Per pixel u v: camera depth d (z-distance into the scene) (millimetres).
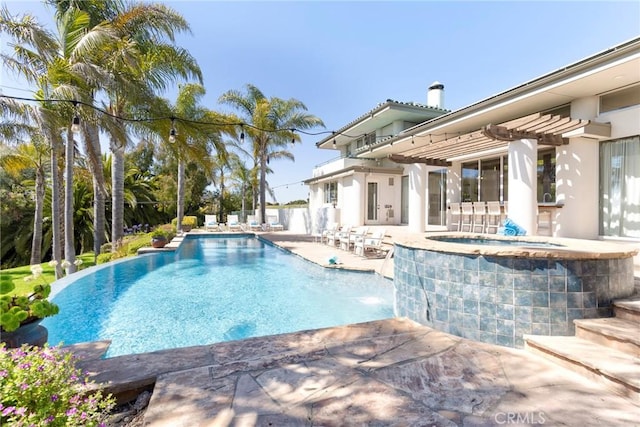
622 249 3639
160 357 2996
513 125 7121
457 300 3732
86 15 9672
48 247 18781
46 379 1887
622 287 3514
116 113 11578
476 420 2121
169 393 2383
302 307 6016
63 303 6266
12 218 18406
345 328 3863
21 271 11695
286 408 2225
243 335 4754
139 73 10922
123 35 10938
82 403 1965
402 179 16594
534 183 7547
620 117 7402
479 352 3219
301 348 3244
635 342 2732
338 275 8398
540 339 3172
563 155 8117
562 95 7867
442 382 2605
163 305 6164
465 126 10867
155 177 29578
